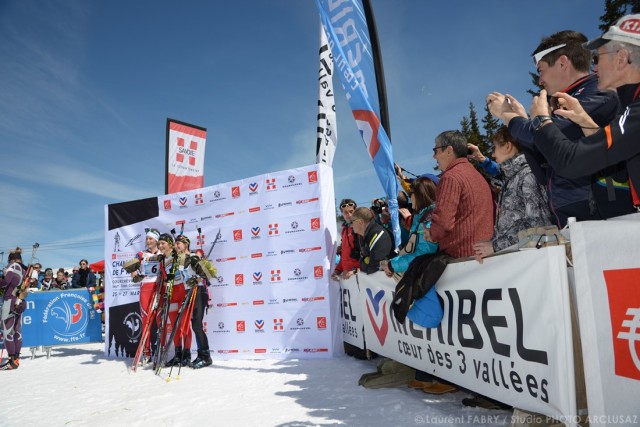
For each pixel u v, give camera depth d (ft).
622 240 4.61
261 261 17.10
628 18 4.90
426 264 8.72
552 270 5.70
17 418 10.63
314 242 16.37
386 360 11.55
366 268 13.89
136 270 18.28
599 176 5.36
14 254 20.13
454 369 8.46
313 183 16.67
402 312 8.84
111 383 14.12
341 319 16.35
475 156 11.90
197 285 16.33
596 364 4.98
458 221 8.63
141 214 19.88
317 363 14.80
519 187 7.61
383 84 15.72
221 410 9.95
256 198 17.52
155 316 17.13
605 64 5.04
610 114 5.78
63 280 46.01
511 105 6.75
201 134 26.05
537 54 7.00
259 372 14.08
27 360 21.90
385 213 16.56
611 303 4.78
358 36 16.01
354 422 8.17
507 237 7.63
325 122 20.43
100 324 22.68
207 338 17.69
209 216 18.40
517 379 6.54
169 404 10.87
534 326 6.11
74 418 10.27
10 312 19.26
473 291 7.70
